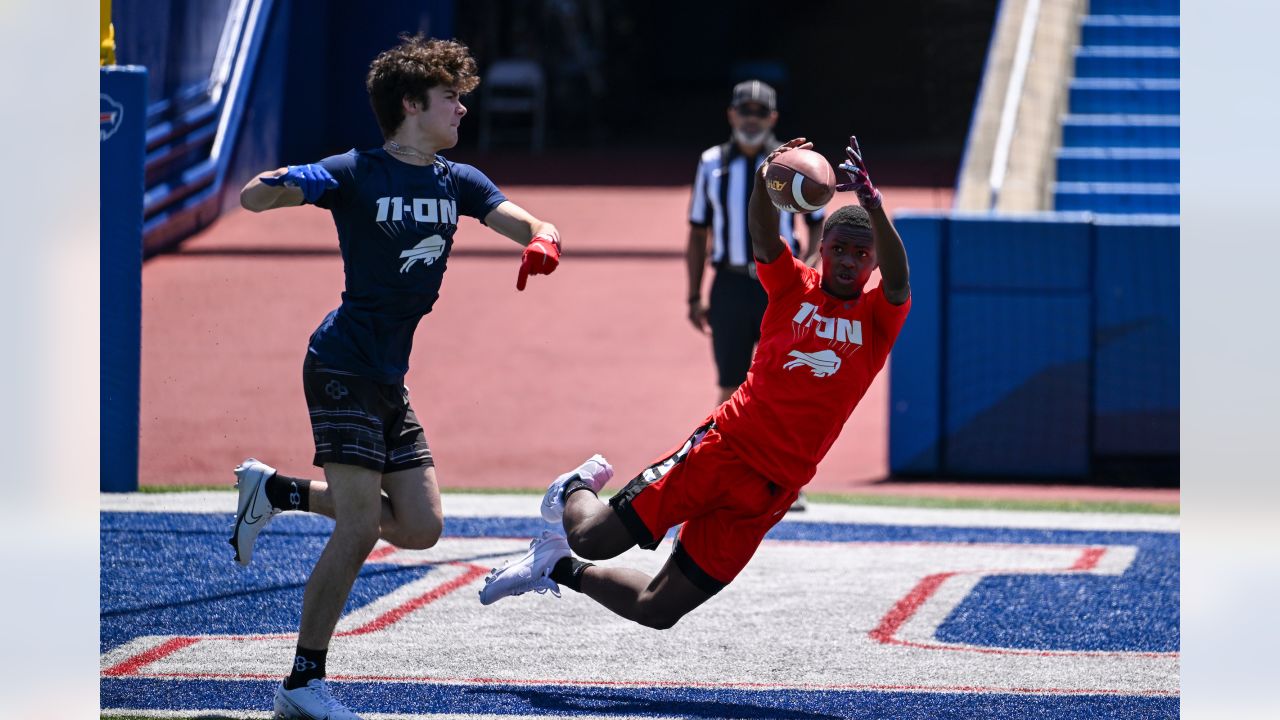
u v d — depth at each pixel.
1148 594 19.86
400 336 14.29
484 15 73.75
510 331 40.47
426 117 14.05
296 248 48.72
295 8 59.03
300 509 15.63
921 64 80.19
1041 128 42.94
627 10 84.62
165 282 43.91
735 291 24.69
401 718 14.17
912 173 61.53
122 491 26.25
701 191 25.06
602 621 18.30
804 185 13.55
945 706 14.90
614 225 53.19
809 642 17.39
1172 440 29.64
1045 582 20.55
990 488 28.97
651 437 32.31
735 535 14.11
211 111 52.38
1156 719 14.54
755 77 76.75
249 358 36.88
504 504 26.08
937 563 21.72
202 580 19.86
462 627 17.88
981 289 29.50
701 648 17.08
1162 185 42.31
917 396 29.62
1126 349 29.53
